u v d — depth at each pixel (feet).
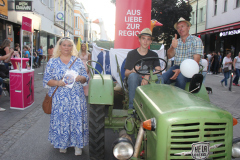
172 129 5.54
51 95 9.73
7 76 21.85
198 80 8.84
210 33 62.95
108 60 18.72
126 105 12.56
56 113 9.63
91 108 9.43
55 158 10.22
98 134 9.27
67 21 100.94
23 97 17.46
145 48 11.68
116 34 17.15
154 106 6.37
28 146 11.34
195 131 5.65
